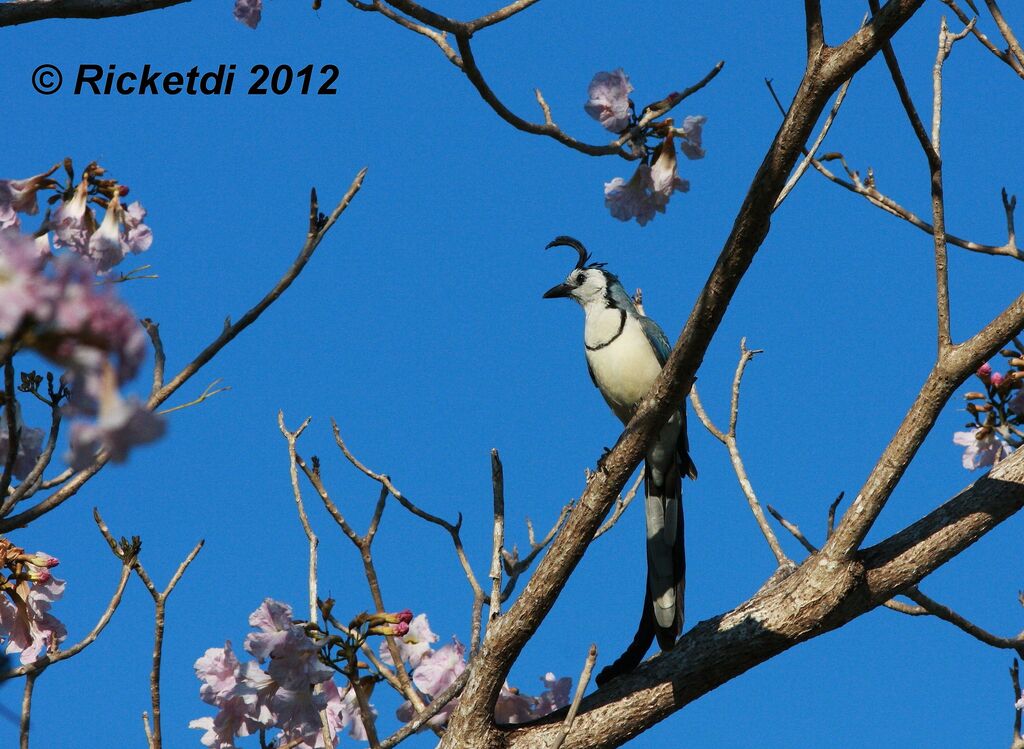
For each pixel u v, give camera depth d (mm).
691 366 7293
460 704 8133
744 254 7000
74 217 6141
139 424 2898
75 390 2979
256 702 7312
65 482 5918
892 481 7953
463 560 8461
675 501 9633
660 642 8578
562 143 8688
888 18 6500
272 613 7184
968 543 8305
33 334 2932
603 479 7598
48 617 7227
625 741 8289
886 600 8273
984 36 8922
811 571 8266
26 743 6699
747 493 9234
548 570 7773
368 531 8305
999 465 8539
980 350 7488
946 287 7719
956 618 8445
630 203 8836
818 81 6672
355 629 7359
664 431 9578
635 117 8828
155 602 7059
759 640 8219
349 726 7801
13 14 7242
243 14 8156
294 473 8109
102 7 7371
